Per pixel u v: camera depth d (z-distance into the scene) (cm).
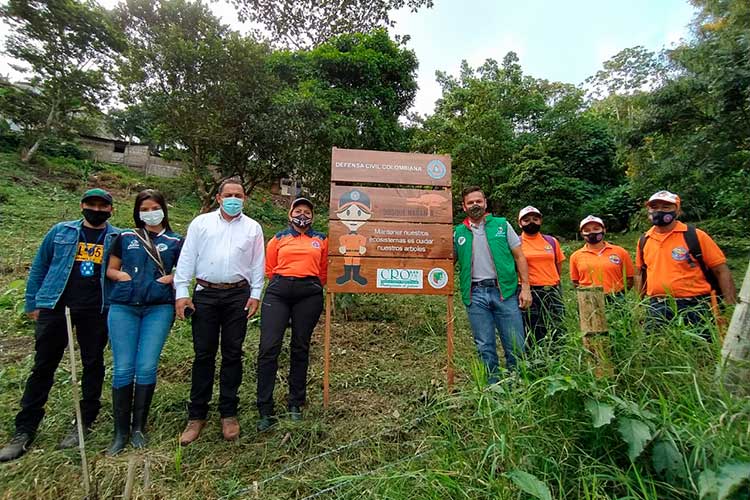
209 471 228
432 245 324
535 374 207
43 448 246
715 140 793
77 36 1664
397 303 568
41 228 866
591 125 1648
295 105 1025
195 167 1092
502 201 1396
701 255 291
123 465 226
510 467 169
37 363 251
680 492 145
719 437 146
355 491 201
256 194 1748
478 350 296
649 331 214
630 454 151
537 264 352
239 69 971
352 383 337
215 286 265
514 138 1510
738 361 173
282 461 239
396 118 1463
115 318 253
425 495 174
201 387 262
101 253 267
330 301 310
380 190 326
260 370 276
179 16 1010
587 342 196
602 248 366
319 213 1283
